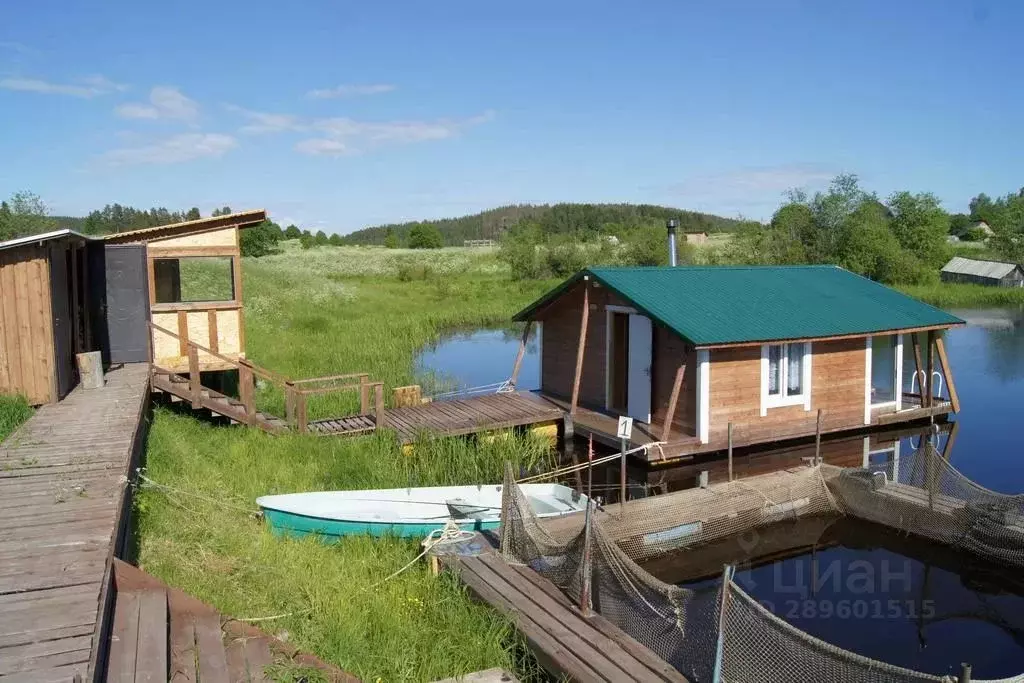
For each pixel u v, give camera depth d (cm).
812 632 822
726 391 1420
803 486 1142
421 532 955
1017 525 952
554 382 1811
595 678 617
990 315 3928
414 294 4638
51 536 620
